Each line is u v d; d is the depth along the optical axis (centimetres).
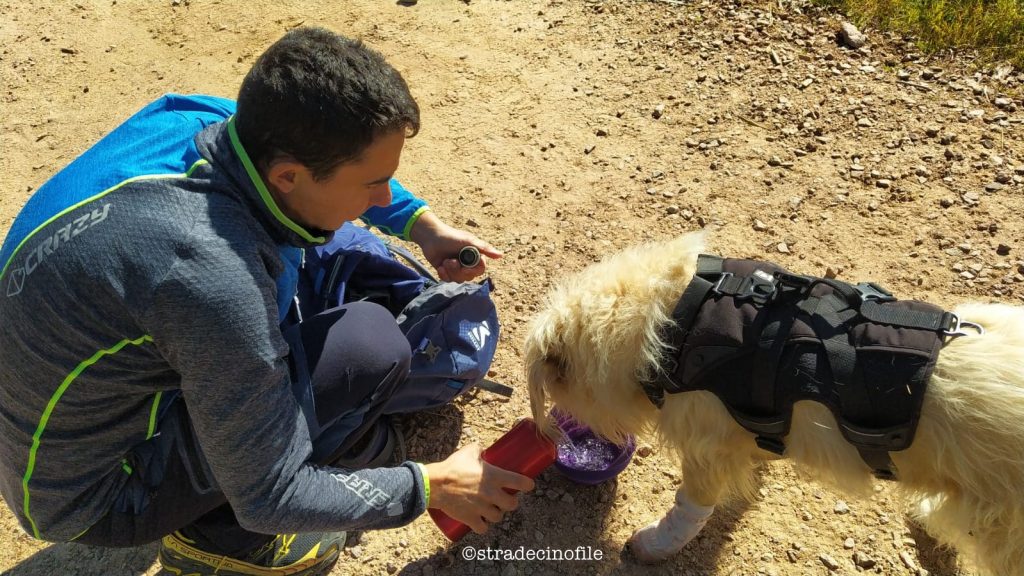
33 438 178
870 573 248
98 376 167
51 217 165
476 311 272
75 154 425
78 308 157
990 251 332
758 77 426
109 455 187
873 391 173
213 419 166
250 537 228
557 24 486
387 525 202
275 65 159
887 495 264
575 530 264
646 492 273
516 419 295
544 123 419
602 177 385
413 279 283
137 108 452
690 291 196
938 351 172
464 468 214
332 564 259
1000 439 168
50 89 473
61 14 535
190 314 154
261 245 171
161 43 504
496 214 373
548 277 343
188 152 173
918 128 386
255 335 163
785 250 340
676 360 198
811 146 383
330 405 213
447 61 465
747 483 234
